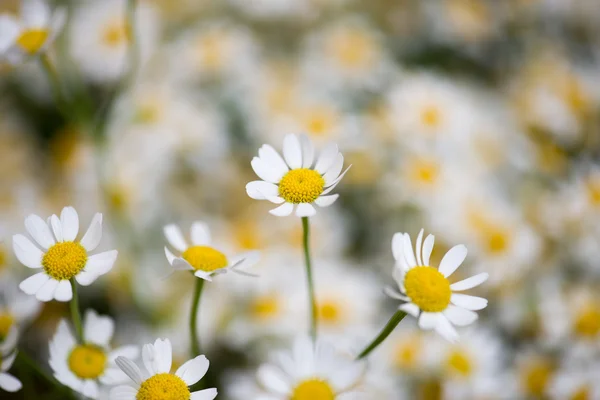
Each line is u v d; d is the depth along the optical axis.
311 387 0.36
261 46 0.67
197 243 0.37
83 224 0.50
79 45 0.58
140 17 0.60
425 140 0.53
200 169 0.55
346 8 0.70
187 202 0.53
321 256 0.48
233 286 0.46
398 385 0.44
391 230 0.50
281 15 0.68
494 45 0.70
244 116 0.59
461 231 0.48
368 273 0.48
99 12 0.59
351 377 0.36
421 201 0.49
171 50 0.62
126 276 0.47
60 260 0.34
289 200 0.35
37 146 0.59
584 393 0.43
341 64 0.61
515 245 0.47
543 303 0.46
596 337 0.45
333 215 0.51
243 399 0.42
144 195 0.51
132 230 0.50
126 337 0.45
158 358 0.34
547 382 0.44
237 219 0.51
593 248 0.48
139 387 0.33
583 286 0.47
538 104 0.60
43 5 0.43
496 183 0.52
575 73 0.64
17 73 0.60
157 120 0.55
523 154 0.55
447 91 0.57
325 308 0.45
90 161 0.53
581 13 0.70
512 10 0.71
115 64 0.57
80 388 0.35
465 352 0.44
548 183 0.54
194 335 0.36
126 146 0.54
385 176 0.51
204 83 0.61
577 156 0.59
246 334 0.45
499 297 0.47
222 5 0.68
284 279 0.46
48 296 0.34
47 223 0.35
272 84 0.59
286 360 0.36
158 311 0.46
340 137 0.53
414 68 0.67
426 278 0.34
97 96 0.58
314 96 0.58
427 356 0.44
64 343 0.36
